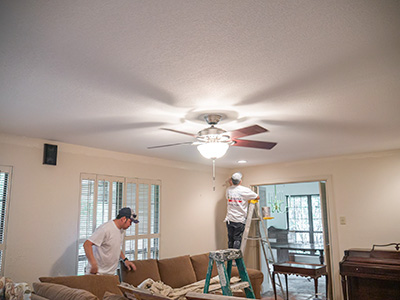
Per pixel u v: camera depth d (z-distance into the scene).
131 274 3.67
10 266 3.32
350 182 4.94
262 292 5.80
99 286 2.97
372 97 2.42
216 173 6.12
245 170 6.16
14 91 2.25
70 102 2.48
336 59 1.82
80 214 3.96
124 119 2.93
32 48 1.67
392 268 3.88
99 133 3.45
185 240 5.29
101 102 2.48
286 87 2.21
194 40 1.61
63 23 1.45
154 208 4.91
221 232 6.03
